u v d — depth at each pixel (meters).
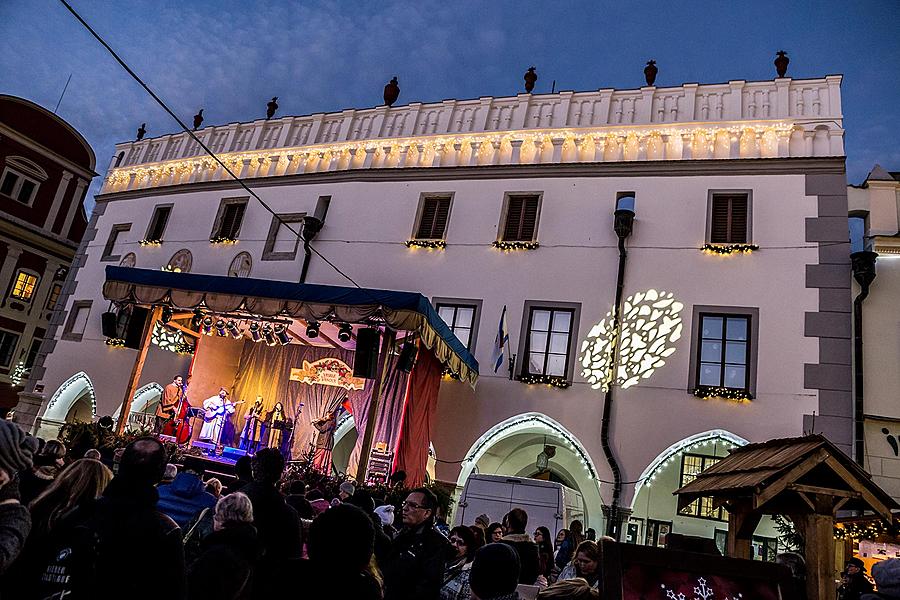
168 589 3.22
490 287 18.52
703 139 17.69
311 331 15.67
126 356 23.95
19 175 32.69
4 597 3.04
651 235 17.34
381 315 14.23
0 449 2.97
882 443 14.12
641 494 17.20
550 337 17.59
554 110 19.70
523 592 5.26
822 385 14.74
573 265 17.86
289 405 20.70
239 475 6.82
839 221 15.77
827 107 16.94
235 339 22.09
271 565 4.48
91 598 3.08
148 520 3.32
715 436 15.21
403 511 5.19
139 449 3.49
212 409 20.39
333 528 2.95
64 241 34.34
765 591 4.14
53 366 25.34
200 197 24.55
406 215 20.31
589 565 5.78
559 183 18.80
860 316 14.98
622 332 16.78
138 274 16.98
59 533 3.20
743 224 16.77
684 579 4.14
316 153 22.61
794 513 6.08
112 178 27.66
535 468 20.11
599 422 16.22
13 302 32.50
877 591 3.86
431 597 4.75
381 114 22.11
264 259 21.95
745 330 15.92
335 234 21.11
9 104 32.16
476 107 20.86
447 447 17.45
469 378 16.91
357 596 2.85
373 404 14.41
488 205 19.38
